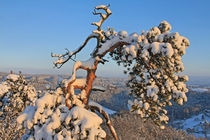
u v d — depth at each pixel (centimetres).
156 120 629
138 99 612
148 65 615
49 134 466
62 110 531
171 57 549
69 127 474
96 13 623
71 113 484
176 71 588
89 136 432
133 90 704
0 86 1460
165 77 573
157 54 550
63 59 656
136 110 612
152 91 565
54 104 562
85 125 446
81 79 645
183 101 555
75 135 454
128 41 623
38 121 528
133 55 564
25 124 539
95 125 459
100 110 631
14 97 1370
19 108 1355
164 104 633
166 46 519
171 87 573
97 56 639
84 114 475
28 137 541
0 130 1102
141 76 694
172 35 550
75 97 580
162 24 620
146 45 554
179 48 549
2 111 1301
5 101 1405
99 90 684
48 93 579
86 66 626
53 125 477
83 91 616
